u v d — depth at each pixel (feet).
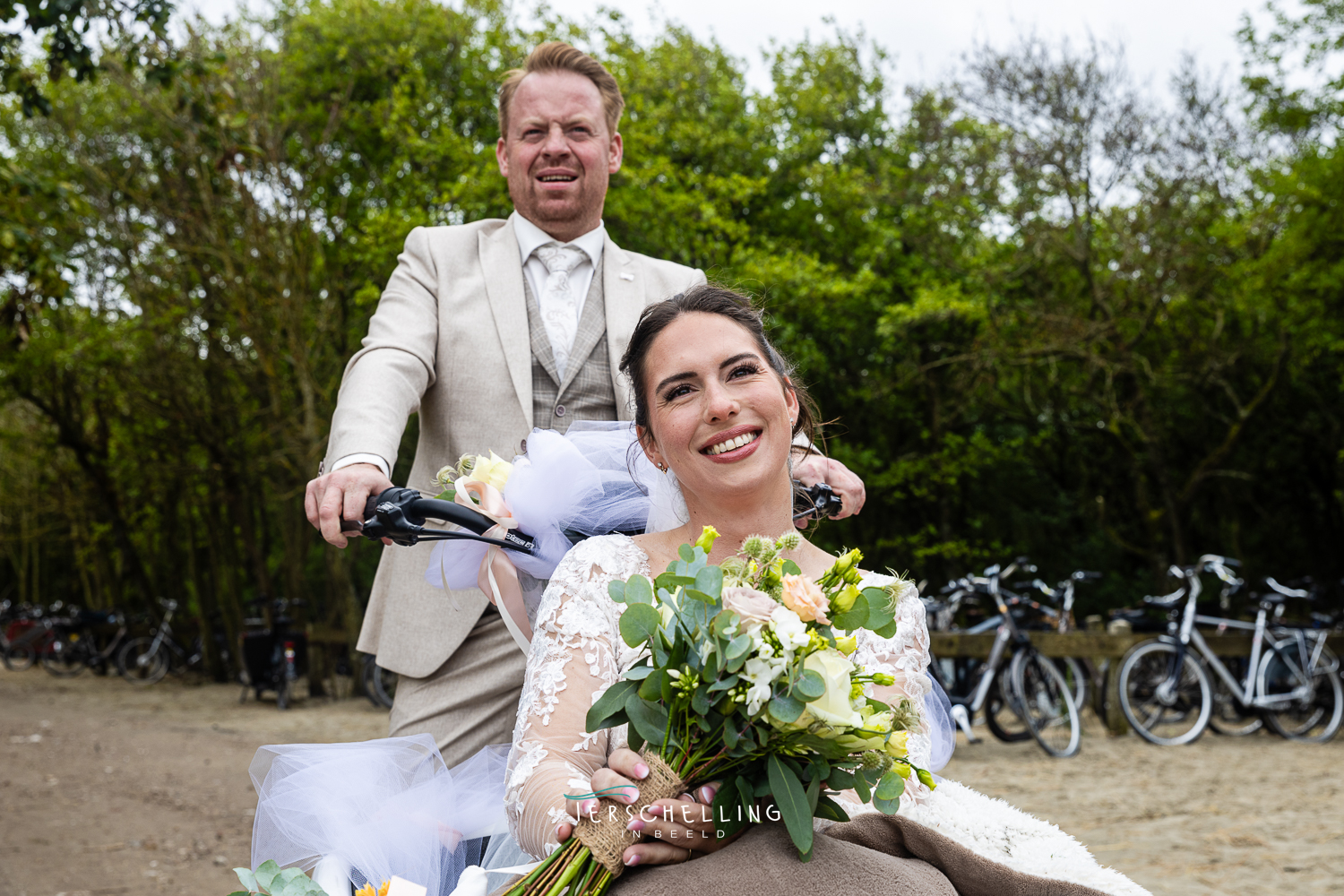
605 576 5.46
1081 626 52.60
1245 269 43.98
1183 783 24.04
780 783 4.31
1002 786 23.82
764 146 51.26
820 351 48.91
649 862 4.51
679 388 5.37
